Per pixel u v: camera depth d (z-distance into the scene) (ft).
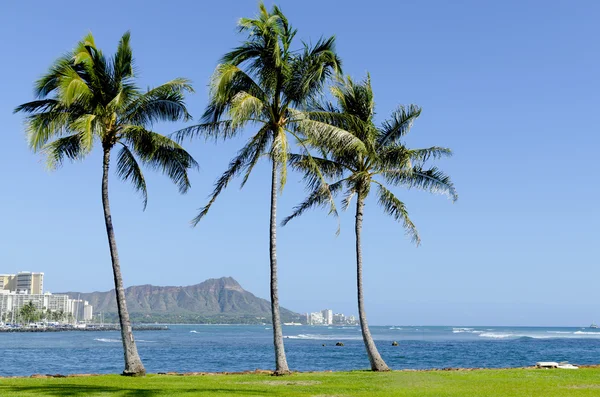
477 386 71.10
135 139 87.61
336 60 87.15
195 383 74.33
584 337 537.24
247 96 78.28
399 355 256.73
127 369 84.23
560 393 63.72
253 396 61.41
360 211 98.07
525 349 308.40
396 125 97.09
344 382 76.18
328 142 85.40
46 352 300.61
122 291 85.15
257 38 84.58
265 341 485.15
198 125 89.10
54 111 83.35
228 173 92.32
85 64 82.43
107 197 85.20
